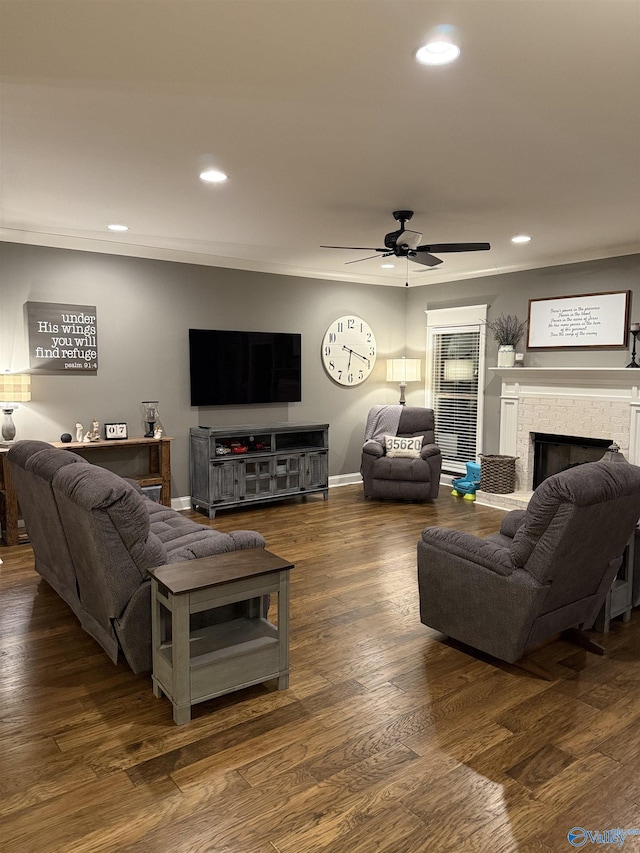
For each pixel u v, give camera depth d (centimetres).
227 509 625
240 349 646
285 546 495
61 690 277
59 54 221
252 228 504
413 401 796
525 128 290
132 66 231
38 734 243
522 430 655
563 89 248
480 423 708
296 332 696
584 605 310
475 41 211
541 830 192
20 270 517
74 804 204
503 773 220
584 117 277
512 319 666
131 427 585
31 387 530
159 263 591
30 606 372
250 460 609
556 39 209
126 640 272
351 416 757
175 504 620
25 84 245
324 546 495
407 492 646
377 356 775
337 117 278
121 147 317
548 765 225
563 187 386
